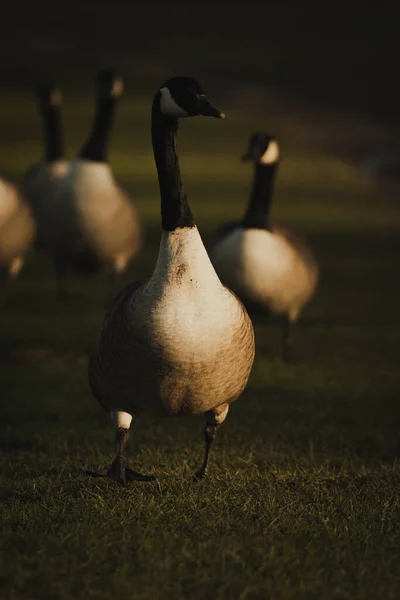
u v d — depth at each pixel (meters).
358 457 10.73
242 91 65.88
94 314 17.83
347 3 120.12
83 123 50.19
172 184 8.53
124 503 8.55
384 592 6.86
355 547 7.61
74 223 17.25
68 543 7.54
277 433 11.62
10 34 93.44
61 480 9.59
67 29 99.75
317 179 38.09
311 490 9.20
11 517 8.20
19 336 16.05
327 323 17.88
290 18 111.69
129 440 11.29
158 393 8.62
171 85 8.71
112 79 17.47
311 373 14.47
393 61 81.75
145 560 7.25
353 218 30.02
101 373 8.86
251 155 13.93
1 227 16.58
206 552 7.40
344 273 22.28
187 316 8.30
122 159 41.09
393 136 50.47
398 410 12.74
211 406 8.91
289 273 13.85
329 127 53.12
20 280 21.05
